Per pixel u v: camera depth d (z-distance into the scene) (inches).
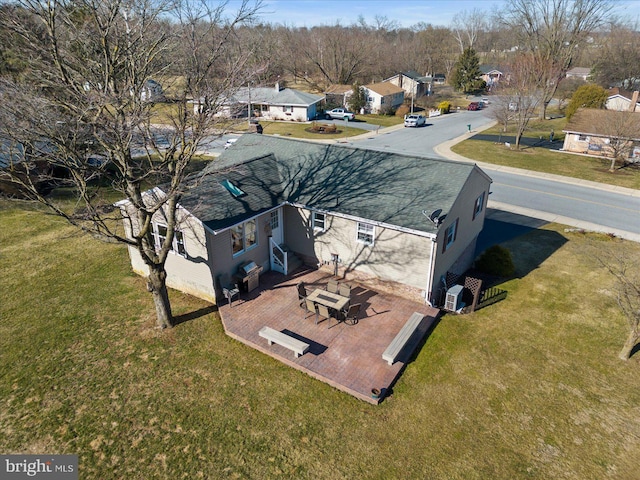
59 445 389.7
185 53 484.4
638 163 1375.5
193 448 387.9
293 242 704.4
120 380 464.1
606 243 829.2
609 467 375.9
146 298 615.5
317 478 362.0
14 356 496.4
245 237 623.2
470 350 518.0
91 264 708.0
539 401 444.5
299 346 483.8
